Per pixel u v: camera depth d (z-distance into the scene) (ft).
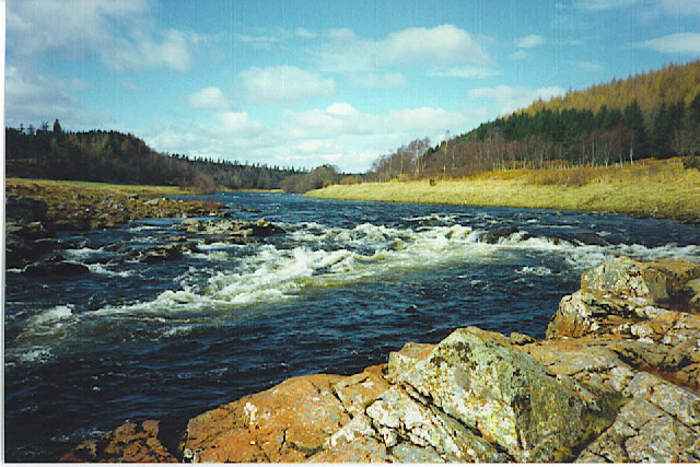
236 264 42.55
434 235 65.77
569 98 427.33
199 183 260.42
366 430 11.05
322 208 135.03
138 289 32.55
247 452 11.16
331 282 35.88
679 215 91.66
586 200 129.59
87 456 11.94
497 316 27.89
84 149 222.69
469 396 11.09
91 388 16.96
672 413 11.12
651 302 20.58
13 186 101.45
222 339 22.65
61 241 53.21
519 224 80.64
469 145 312.71
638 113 251.19
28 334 22.58
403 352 16.60
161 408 15.47
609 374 13.32
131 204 105.19
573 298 22.04
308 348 21.75
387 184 255.91
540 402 10.65
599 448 10.15
